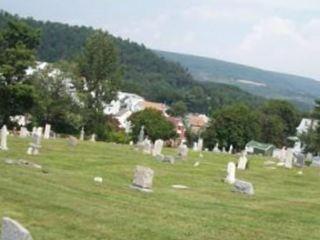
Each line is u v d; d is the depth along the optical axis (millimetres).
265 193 35312
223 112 125188
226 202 29031
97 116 106125
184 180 37469
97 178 31938
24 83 85938
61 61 108188
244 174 46062
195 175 40625
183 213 24000
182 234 20109
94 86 107375
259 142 138625
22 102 85875
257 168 52906
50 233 17891
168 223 21516
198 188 34156
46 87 102250
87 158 44281
